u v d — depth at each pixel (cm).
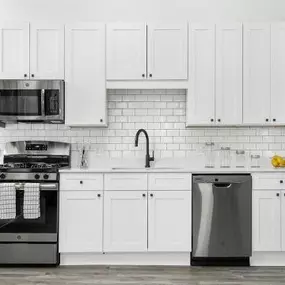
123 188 379
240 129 442
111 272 356
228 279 335
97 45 410
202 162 441
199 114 410
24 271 359
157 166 442
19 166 425
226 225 375
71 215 378
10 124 442
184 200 378
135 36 410
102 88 411
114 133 443
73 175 379
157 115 444
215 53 409
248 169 379
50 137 443
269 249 375
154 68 409
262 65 409
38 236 373
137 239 378
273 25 409
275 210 378
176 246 376
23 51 410
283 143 442
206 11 446
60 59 410
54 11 448
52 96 405
